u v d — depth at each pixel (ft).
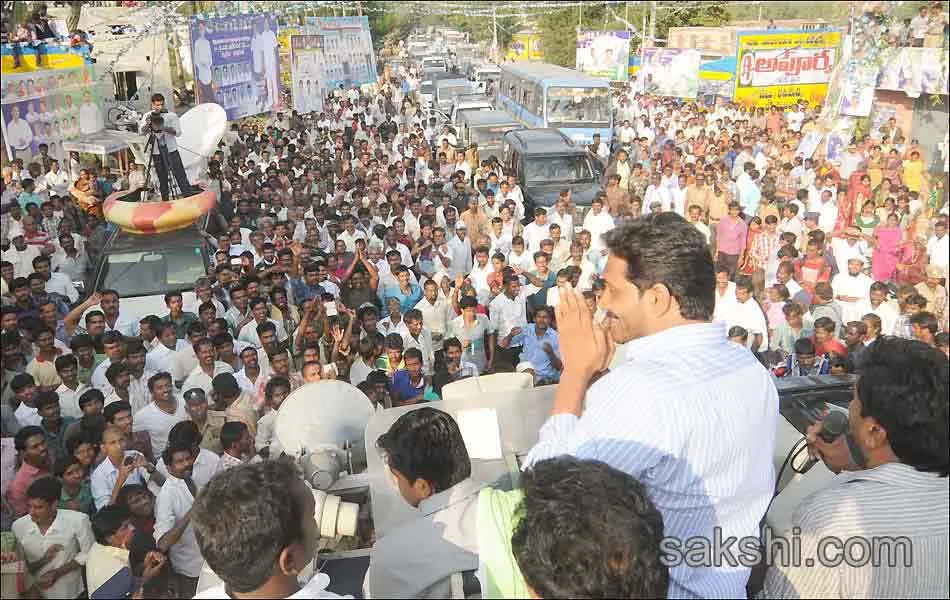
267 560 4.55
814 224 19.76
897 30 23.41
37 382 12.21
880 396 4.69
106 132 19.10
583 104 39.45
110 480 10.11
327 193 25.99
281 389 11.75
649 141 33.12
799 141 25.89
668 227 4.69
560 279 15.97
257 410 12.35
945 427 4.53
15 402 11.06
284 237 20.27
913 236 18.20
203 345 13.56
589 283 16.75
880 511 4.59
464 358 17.06
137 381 12.76
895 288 16.66
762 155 25.44
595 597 3.57
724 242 18.99
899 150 21.80
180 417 11.94
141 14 23.41
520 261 20.38
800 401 8.32
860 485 4.75
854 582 4.58
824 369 14.19
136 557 8.37
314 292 18.28
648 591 3.65
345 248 20.62
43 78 16.85
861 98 24.17
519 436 6.78
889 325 15.48
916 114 22.50
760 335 15.24
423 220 21.27
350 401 7.61
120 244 17.70
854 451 5.52
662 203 24.58
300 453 7.10
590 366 5.04
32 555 8.37
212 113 25.29
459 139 41.52
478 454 6.66
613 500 3.74
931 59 21.67
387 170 28.09
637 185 28.71
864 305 16.28
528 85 43.06
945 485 4.64
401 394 13.84
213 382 12.07
